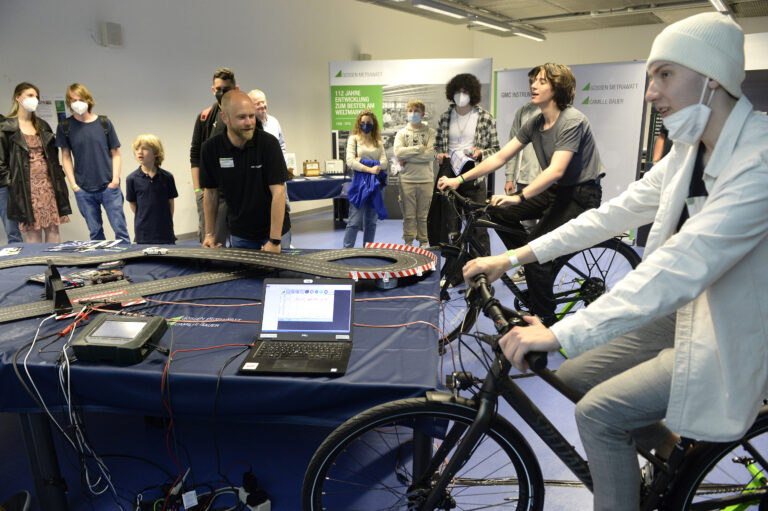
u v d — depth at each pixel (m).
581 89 5.93
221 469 2.12
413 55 10.12
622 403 1.25
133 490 2.01
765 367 1.12
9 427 2.44
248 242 3.04
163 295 2.26
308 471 1.43
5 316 2.00
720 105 1.07
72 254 2.89
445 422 1.45
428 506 1.46
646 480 1.45
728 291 1.10
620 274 3.71
